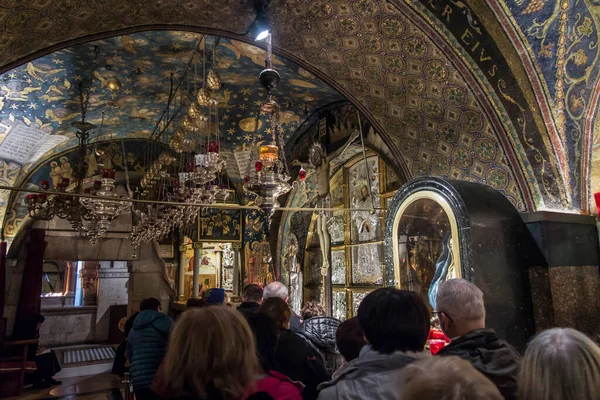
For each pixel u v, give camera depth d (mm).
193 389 1317
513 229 3803
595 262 4004
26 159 8953
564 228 3854
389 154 6547
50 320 13562
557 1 3527
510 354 1754
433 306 3922
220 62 6562
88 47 6020
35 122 8008
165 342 3133
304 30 4871
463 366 850
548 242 3723
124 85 7348
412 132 5277
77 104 7805
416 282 4129
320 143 8180
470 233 3502
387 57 4766
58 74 6738
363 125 7105
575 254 3879
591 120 4004
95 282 15445
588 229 4016
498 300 3512
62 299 15641
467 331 1923
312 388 2553
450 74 4398
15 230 9734
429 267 3980
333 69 5336
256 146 9438
